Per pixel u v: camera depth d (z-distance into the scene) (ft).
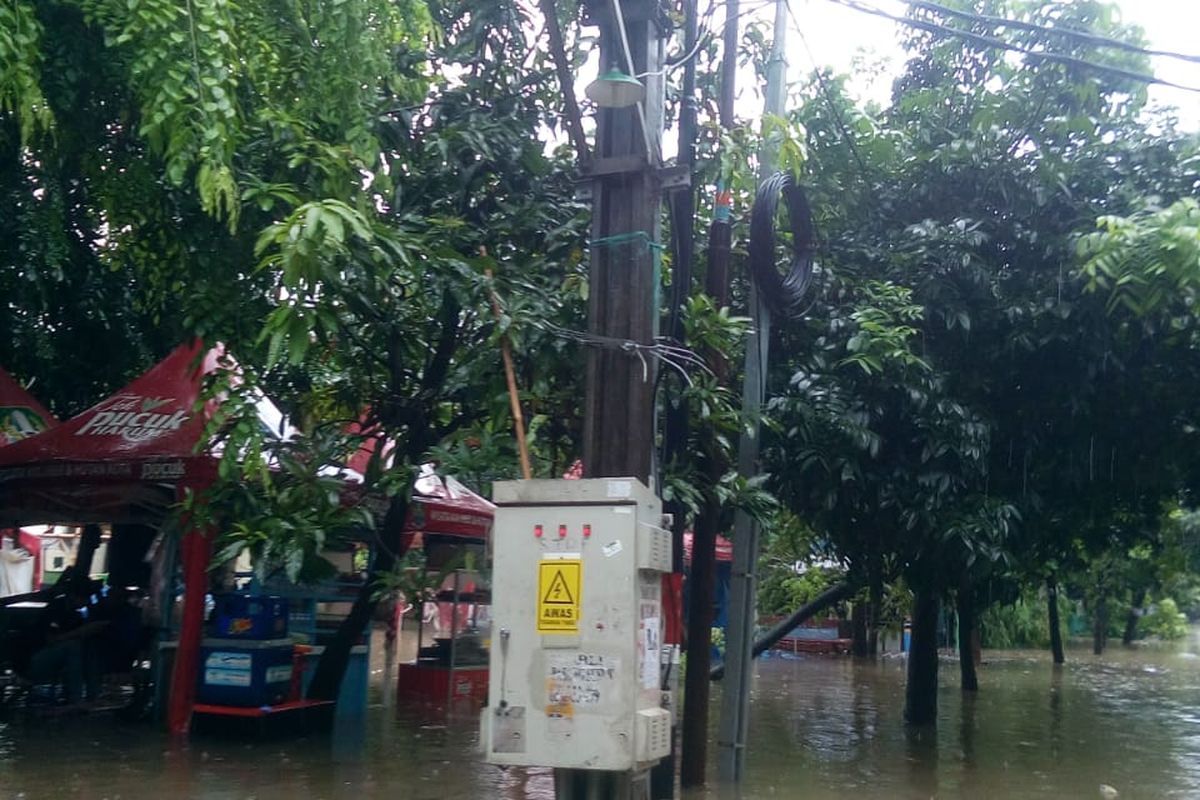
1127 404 37.63
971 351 37.24
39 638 42.09
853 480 34.40
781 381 34.88
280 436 32.83
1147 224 30.27
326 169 27.53
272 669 36.17
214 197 25.08
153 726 37.45
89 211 39.58
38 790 27.86
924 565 38.58
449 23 32.81
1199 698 61.82
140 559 49.01
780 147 29.35
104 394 49.37
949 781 33.53
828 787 31.81
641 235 22.56
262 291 28.78
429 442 33.40
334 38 28.07
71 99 27.25
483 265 26.37
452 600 48.70
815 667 75.72
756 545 30.63
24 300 39.86
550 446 32.14
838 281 36.22
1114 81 38.86
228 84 25.86
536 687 18.72
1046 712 53.11
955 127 41.19
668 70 24.72
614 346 22.20
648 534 18.95
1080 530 45.42
